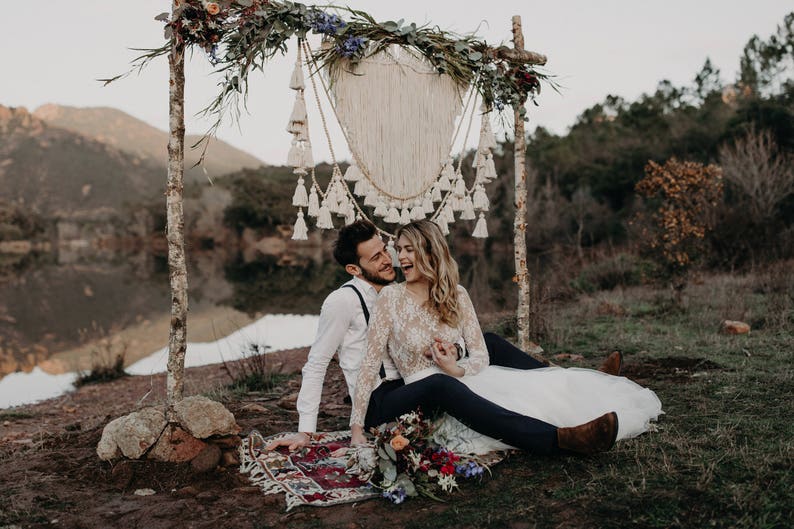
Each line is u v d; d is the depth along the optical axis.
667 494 2.65
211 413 3.44
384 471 2.88
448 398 3.14
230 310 16.42
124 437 3.33
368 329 3.33
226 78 3.58
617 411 3.31
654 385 4.78
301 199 4.14
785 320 7.15
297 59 4.02
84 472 3.35
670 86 34.44
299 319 14.45
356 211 4.70
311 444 3.63
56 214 129.62
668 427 3.61
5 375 9.19
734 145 22.67
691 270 10.83
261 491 3.04
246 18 3.58
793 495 2.56
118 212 119.31
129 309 18.05
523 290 5.35
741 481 2.74
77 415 6.41
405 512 2.74
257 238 63.59
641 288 11.24
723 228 13.21
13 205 88.19
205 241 63.81
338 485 3.04
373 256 3.49
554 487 2.86
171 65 3.38
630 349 6.38
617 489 2.76
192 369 8.44
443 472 2.88
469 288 13.09
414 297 3.33
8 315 16.58
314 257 44.12
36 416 6.46
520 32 5.04
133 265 44.84
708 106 29.80
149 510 2.86
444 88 4.79
